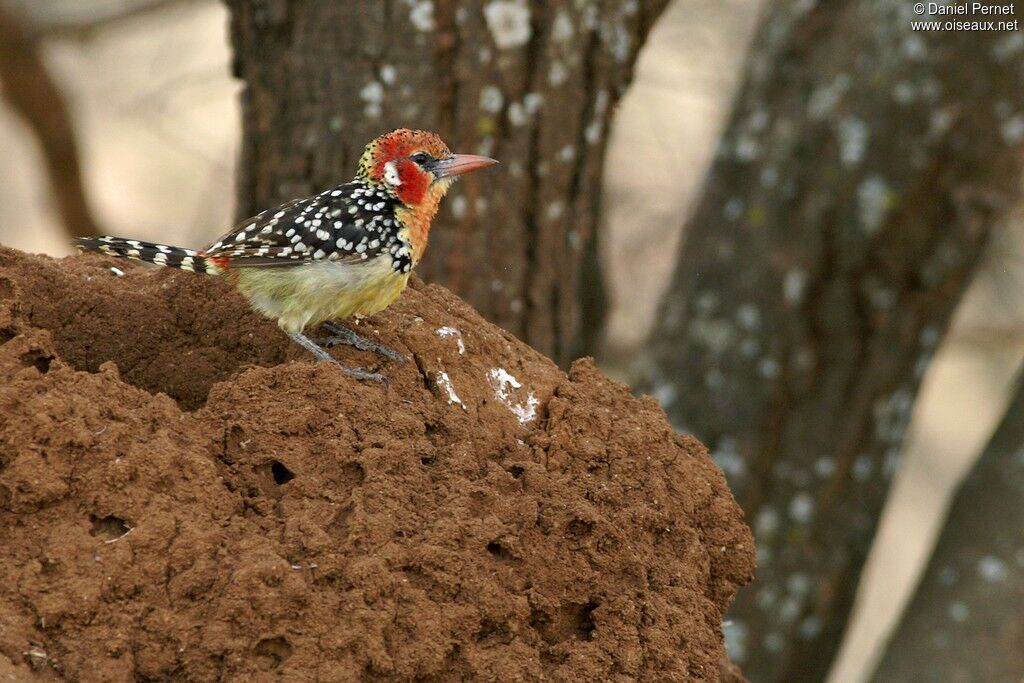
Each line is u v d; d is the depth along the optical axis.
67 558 6.51
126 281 8.87
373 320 8.51
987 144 13.12
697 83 20.28
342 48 11.54
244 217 12.34
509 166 11.69
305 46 11.66
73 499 6.71
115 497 6.71
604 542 7.42
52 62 20.47
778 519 13.80
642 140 20.88
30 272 8.51
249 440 7.20
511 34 11.44
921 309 13.55
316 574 6.64
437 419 7.68
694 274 14.21
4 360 7.15
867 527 14.14
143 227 21.91
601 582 7.34
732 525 8.00
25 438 6.73
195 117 21.95
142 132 22.55
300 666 6.44
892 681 15.16
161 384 8.63
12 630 6.32
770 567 13.84
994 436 15.84
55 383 7.04
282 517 6.92
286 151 11.94
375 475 7.07
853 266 13.41
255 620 6.46
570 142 11.90
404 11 11.36
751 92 14.20
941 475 26.17
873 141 13.21
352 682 6.44
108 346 8.60
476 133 11.59
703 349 13.93
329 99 11.64
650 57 20.73
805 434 13.72
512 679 6.81
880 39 13.27
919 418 26.08
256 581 6.48
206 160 19.84
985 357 24.23
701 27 20.08
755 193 13.81
